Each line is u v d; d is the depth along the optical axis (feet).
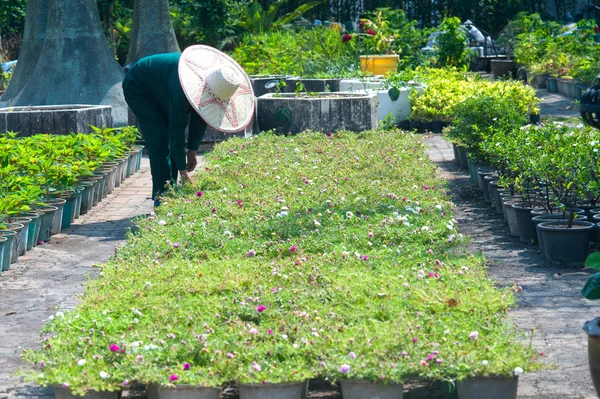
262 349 16.08
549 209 28.99
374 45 87.56
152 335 17.04
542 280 24.52
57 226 32.24
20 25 127.44
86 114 52.54
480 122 40.68
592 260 15.67
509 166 31.89
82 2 64.80
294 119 55.36
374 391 15.16
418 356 15.39
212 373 15.23
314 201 30.25
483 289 19.89
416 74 70.49
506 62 101.86
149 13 69.87
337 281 20.63
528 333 19.97
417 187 32.65
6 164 31.99
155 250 24.58
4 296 24.26
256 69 86.63
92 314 18.51
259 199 30.81
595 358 14.56
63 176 32.60
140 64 34.04
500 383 15.28
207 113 32.22
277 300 19.44
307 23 124.77
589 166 28.91
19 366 18.75
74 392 14.83
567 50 93.97
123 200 39.32
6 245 26.89
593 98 16.58
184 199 31.22
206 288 20.51
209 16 102.01
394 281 20.58
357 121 55.21
